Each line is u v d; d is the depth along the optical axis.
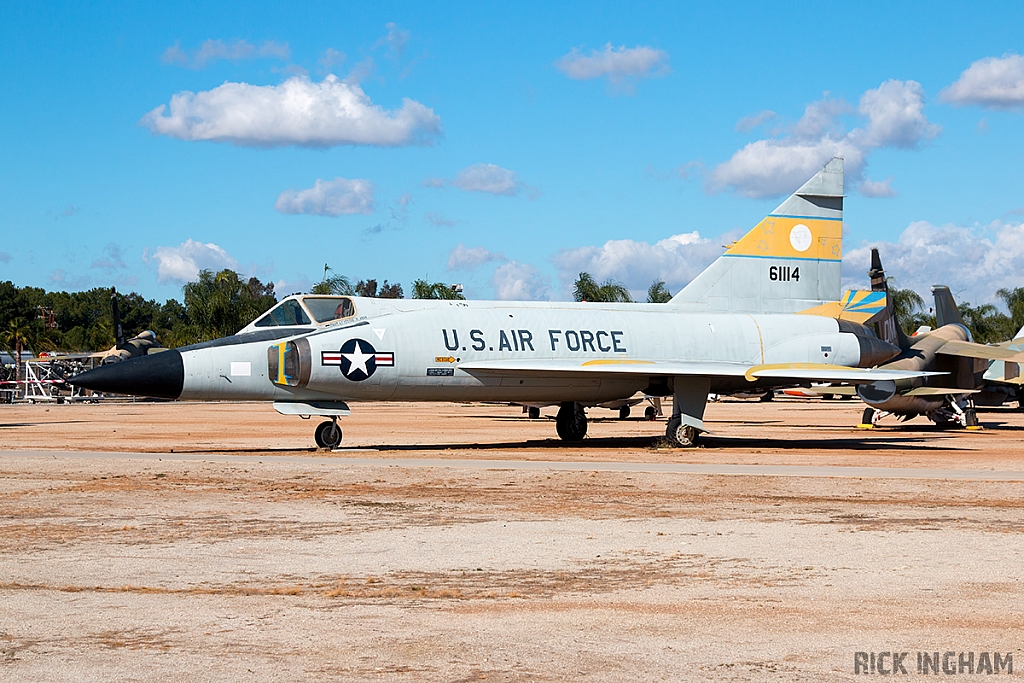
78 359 77.19
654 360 25.31
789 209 28.20
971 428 35.69
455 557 10.40
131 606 8.28
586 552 10.70
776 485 16.69
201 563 10.03
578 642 7.25
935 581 9.27
